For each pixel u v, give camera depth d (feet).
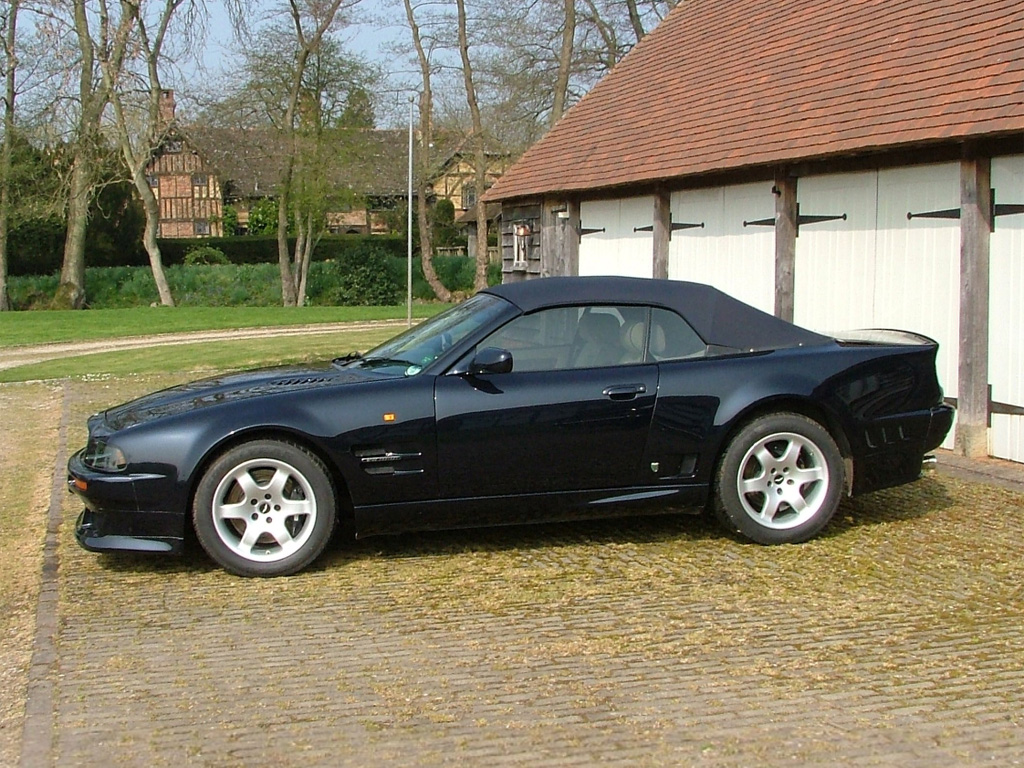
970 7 30.94
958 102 26.53
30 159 112.68
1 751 11.44
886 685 12.71
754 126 35.29
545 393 17.98
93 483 17.13
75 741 11.52
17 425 35.29
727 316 19.29
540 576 17.35
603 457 18.25
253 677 13.29
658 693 12.57
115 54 108.37
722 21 48.91
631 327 18.86
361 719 11.99
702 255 38.19
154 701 12.58
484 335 18.34
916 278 28.17
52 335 80.64
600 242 45.68
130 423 17.71
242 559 17.33
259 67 120.67
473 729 11.67
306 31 121.49
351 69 124.47
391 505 17.80
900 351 19.45
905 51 31.68
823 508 18.86
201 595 16.63
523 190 50.08
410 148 68.59
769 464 18.74
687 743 11.23
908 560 17.89
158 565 18.26
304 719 12.01
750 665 13.41
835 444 18.93
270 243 155.74
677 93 44.80
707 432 18.42
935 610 15.40
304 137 123.54
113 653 14.19
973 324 26.07
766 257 34.45
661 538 19.52
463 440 17.72
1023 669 13.14
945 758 10.80
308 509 17.47
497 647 14.21
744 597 16.11
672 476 18.61
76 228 117.80
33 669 13.61
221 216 207.21
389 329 84.33
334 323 93.71
